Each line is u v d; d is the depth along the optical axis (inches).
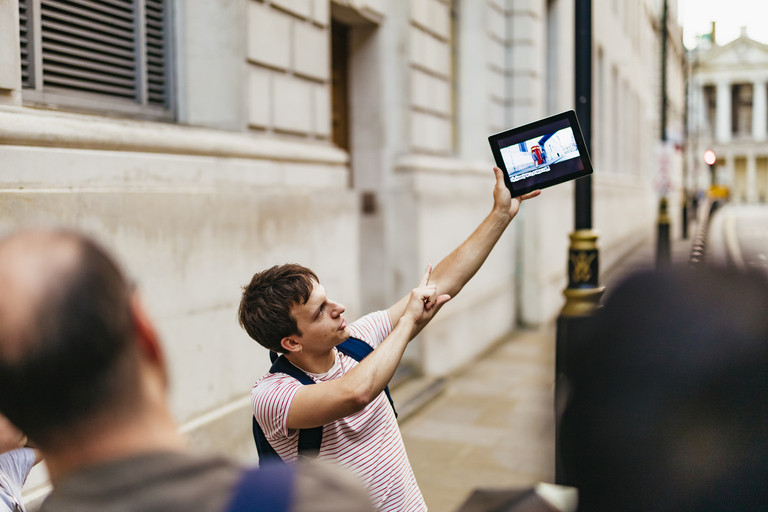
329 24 245.9
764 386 46.9
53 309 26.8
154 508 27.6
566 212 496.4
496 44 383.6
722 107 3299.7
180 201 145.5
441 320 296.2
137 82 163.9
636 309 50.5
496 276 382.9
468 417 242.8
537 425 230.7
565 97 496.1
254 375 171.9
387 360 66.6
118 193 129.2
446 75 326.6
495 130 386.0
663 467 48.1
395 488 71.4
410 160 277.0
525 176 82.5
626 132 961.5
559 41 474.0
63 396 27.5
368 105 277.6
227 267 160.7
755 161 3272.6
